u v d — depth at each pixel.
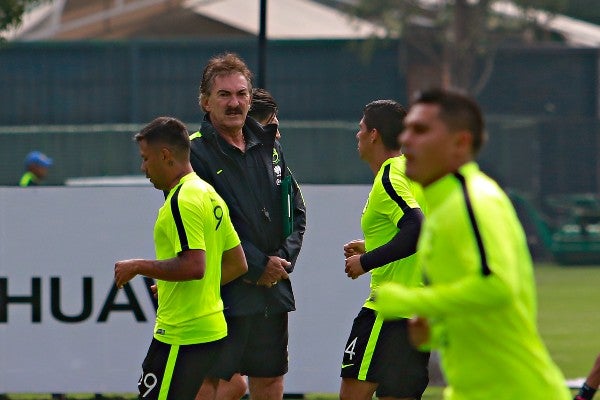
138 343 26.20
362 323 19.36
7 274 26.08
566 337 40.03
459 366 12.46
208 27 87.88
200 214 17.33
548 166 85.19
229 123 19.42
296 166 71.69
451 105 12.15
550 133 85.31
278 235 19.88
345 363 19.52
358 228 26.05
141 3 86.31
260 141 19.95
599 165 85.25
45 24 85.19
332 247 26.05
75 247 26.06
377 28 91.81
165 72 85.25
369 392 19.56
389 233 18.86
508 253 11.77
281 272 19.38
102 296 26.14
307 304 26.11
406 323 19.06
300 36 88.88
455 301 11.71
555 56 92.44
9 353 26.16
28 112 83.88
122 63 84.81
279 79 88.06
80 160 70.06
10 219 26.03
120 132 70.19
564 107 92.38
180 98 85.38
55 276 26.11
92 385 26.23
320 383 26.20
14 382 26.17
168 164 17.55
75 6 85.62
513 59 92.75
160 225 17.50
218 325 17.83
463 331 12.32
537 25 96.19
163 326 17.67
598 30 101.81
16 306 26.14
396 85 90.56
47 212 26.05
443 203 12.17
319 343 26.14
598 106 92.12
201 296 17.64
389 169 18.73
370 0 90.94
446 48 91.81
